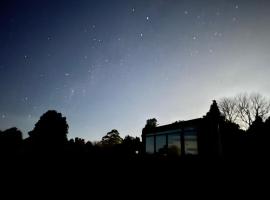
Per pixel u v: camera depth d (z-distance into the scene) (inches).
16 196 322.0
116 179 426.0
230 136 882.1
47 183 407.8
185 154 471.2
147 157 563.2
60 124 1190.9
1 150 836.6
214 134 452.8
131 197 319.6
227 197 286.7
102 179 434.3
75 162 632.4
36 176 464.8
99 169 525.3
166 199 302.2
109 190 359.6
